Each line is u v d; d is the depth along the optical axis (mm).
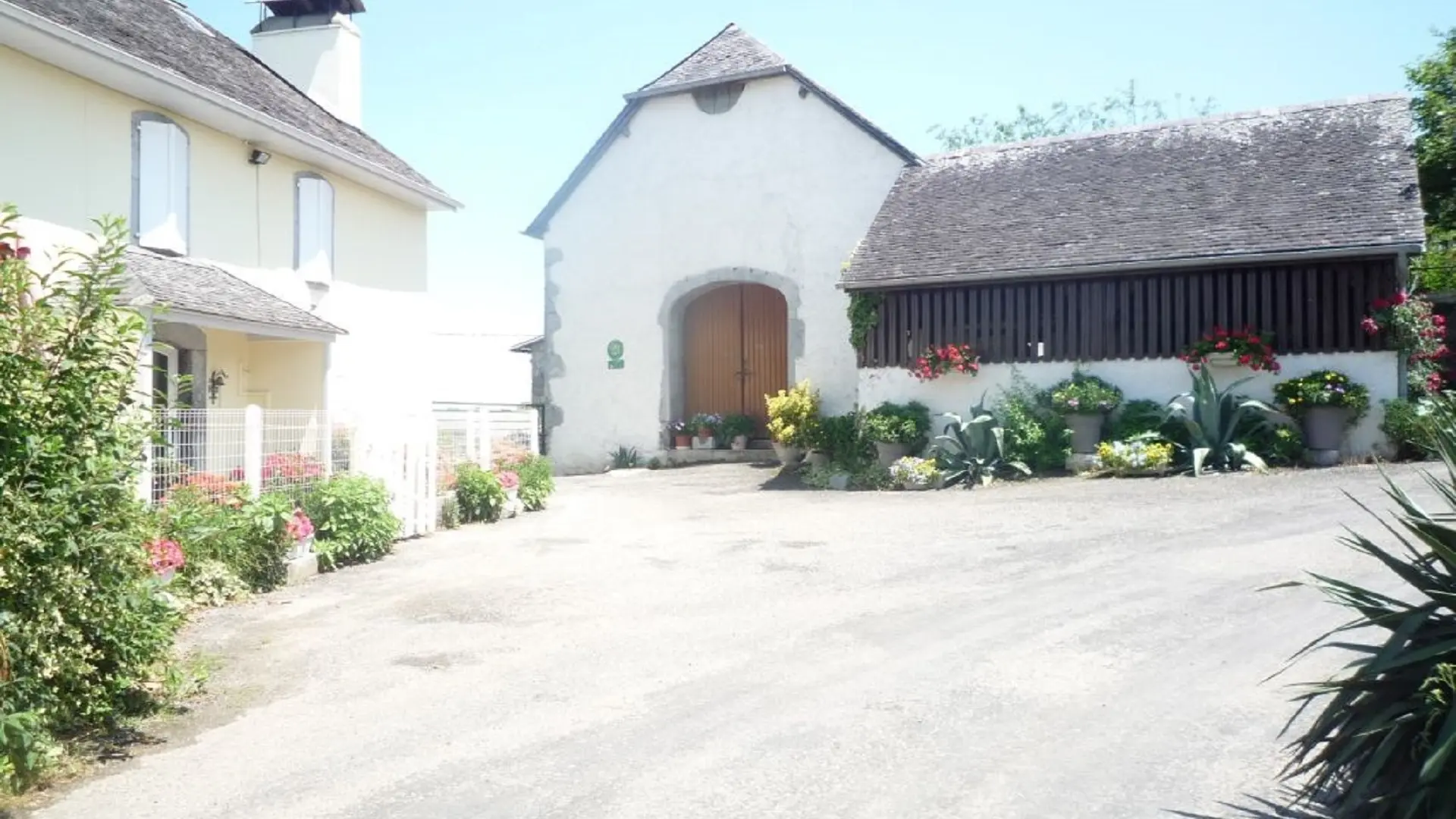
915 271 16734
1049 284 15977
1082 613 7375
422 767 5031
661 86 21391
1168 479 13438
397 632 7773
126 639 5574
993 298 16375
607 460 21969
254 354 15227
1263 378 14477
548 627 7770
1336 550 8773
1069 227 16484
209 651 7285
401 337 18484
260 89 15680
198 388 13742
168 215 12953
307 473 10523
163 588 6051
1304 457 13883
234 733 5625
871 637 7059
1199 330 14945
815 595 8469
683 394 22172
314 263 15875
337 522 10414
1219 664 6113
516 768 4961
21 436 5105
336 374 16516
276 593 9219
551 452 22328
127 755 5344
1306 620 6859
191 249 13562
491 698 6078
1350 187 15008
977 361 16250
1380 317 13773
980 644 6750
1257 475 13117
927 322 16859
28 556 5094
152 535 5883
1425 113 21578
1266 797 4367
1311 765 3953
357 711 5949
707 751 5078
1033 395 15859
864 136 20219
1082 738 5074
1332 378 13797
